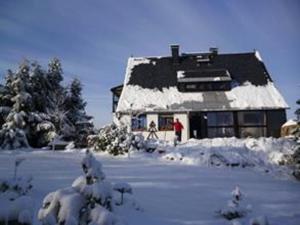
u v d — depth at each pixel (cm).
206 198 752
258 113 2570
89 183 372
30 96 2414
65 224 326
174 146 1603
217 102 2608
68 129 2589
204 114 2591
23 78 2486
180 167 1210
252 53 3144
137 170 1084
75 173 933
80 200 346
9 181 592
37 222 454
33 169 980
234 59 3083
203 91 2744
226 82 2750
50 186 729
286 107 2536
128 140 1533
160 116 2577
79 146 2091
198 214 629
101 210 340
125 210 596
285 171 1238
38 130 2397
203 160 1359
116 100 3050
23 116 2306
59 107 2728
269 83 2777
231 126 2567
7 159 1218
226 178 1042
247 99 2622
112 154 1515
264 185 960
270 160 1387
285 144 1503
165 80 2886
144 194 741
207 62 3048
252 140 1622
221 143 1658
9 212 312
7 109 2389
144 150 1566
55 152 1645
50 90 2800
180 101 2642
